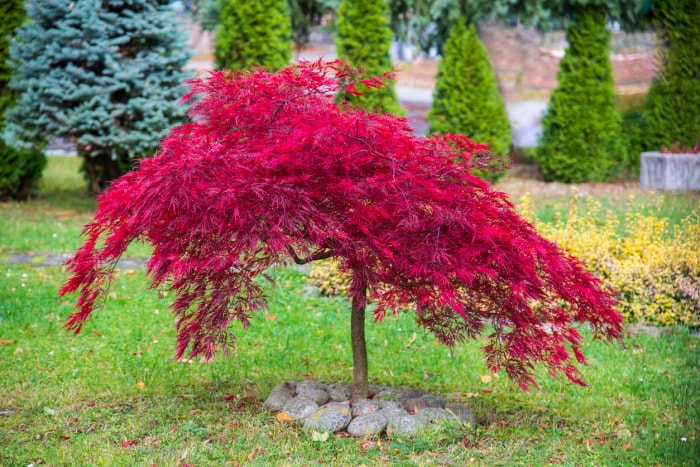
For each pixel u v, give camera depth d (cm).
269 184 397
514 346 429
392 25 1472
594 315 445
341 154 413
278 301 749
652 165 1228
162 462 402
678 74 1252
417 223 394
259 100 437
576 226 829
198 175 397
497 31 1451
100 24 1116
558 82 1369
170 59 1173
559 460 418
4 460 402
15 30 1156
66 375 546
